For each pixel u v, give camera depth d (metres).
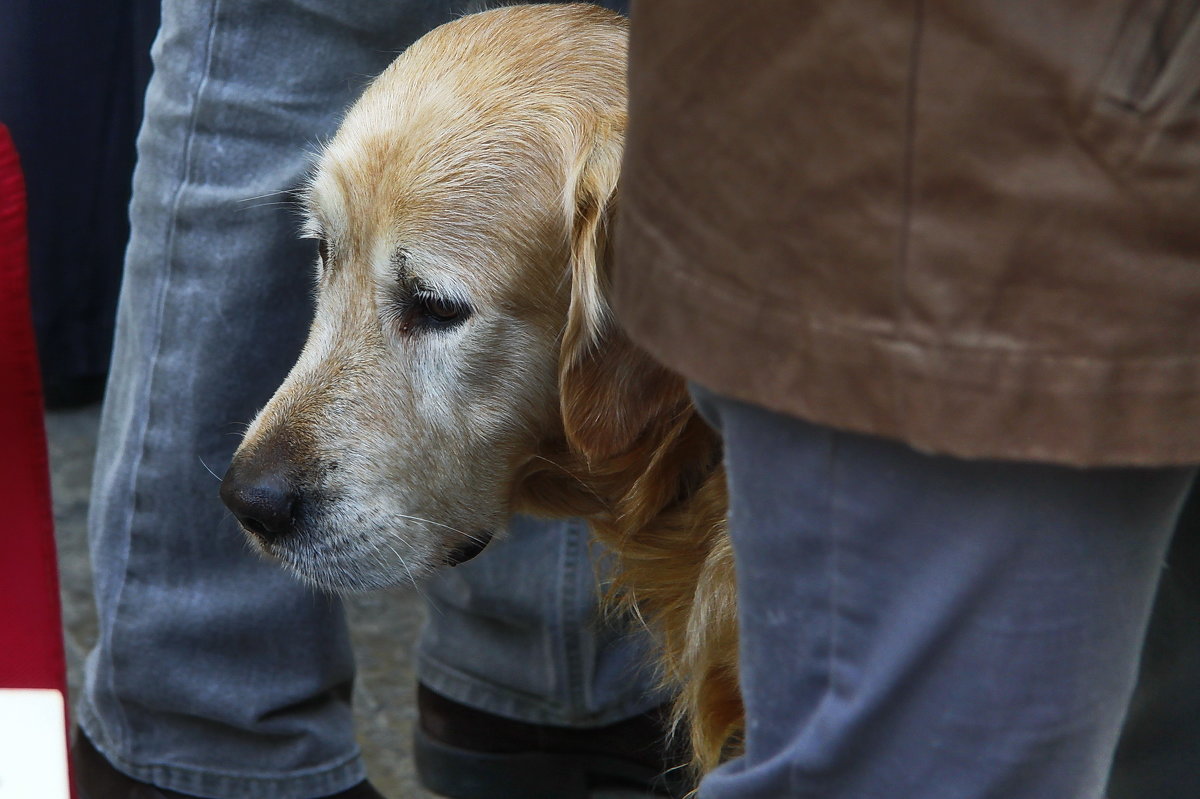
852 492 1.33
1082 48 1.10
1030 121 1.13
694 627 2.40
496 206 2.48
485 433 2.58
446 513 2.63
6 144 1.98
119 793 3.02
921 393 1.21
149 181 2.69
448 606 3.27
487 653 3.26
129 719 2.95
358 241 2.53
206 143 2.61
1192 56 1.09
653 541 2.60
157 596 2.79
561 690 3.21
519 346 2.54
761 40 1.24
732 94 1.28
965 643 1.33
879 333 1.22
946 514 1.29
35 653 2.09
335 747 3.01
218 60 2.57
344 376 2.56
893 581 1.34
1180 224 1.13
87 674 3.05
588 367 2.42
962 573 1.30
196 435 2.72
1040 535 1.28
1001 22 1.11
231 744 2.95
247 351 2.73
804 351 1.27
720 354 1.33
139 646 2.82
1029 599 1.30
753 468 1.40
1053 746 1.36
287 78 2.62
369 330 2.56
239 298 2.69
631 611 2.91
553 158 2.49
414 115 2.50
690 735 2.79
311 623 2.87
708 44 1.29
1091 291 1.15
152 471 2.73
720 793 1.58
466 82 2.54
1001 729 1.35
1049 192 1.14
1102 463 1.18
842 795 1.46
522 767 3.37
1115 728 1.42
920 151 1.17
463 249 2.46
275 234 2.68
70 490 4.62
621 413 2.40
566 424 2.43
